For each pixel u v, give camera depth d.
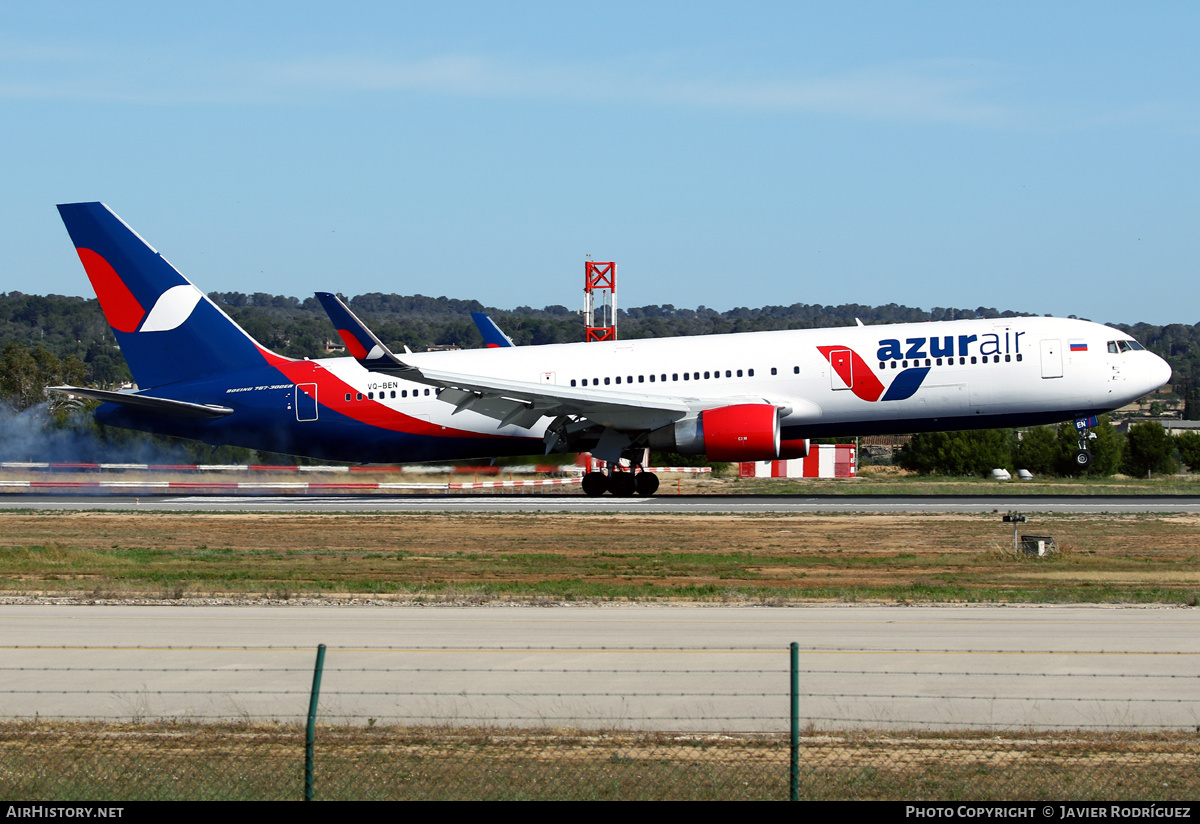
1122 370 153.12
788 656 61.19
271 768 43.66
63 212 176.50
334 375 175.62
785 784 41.91
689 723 49.03
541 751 45.44
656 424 161.25
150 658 61.69
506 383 156.50
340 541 125.50
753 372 161.38
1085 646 63.31
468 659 61.00
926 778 42.28
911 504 161.75
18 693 54.16
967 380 154.88
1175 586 88.31
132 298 179.12
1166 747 45.31
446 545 121.06
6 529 139.50
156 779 42.56
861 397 158.00
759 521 139.50
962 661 59.62
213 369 179.50
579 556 111.00
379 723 49.28
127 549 119.06
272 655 62.34
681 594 84.88
